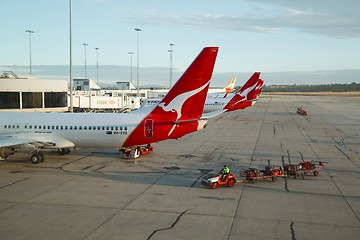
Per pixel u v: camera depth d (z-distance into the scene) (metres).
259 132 57.31
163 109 31.53
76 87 140.75
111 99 86.38
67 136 32.41
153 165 32.12
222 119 81.50
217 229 17.50
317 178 28.05
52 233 16.83
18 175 27.91
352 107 126.69
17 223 18.03
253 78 74.19
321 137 51.59
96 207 20.56
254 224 18.19
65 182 25.97
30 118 33.03
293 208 20.75
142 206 20.83
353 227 17.95
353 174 29.41
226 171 25.58
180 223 18.23
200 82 30.80
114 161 33.59
